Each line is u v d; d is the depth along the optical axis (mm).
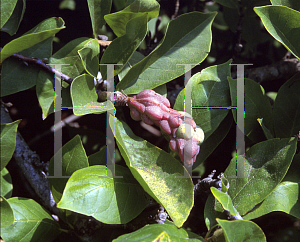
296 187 605
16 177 669
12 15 627
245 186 605
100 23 638
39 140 700
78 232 622
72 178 582
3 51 580
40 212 604
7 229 587
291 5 620
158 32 727
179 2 725
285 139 606
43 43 621
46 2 688
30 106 704
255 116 626
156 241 565
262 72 706
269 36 723
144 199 597
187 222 649
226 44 726
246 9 688
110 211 583
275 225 652
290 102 632
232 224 567
